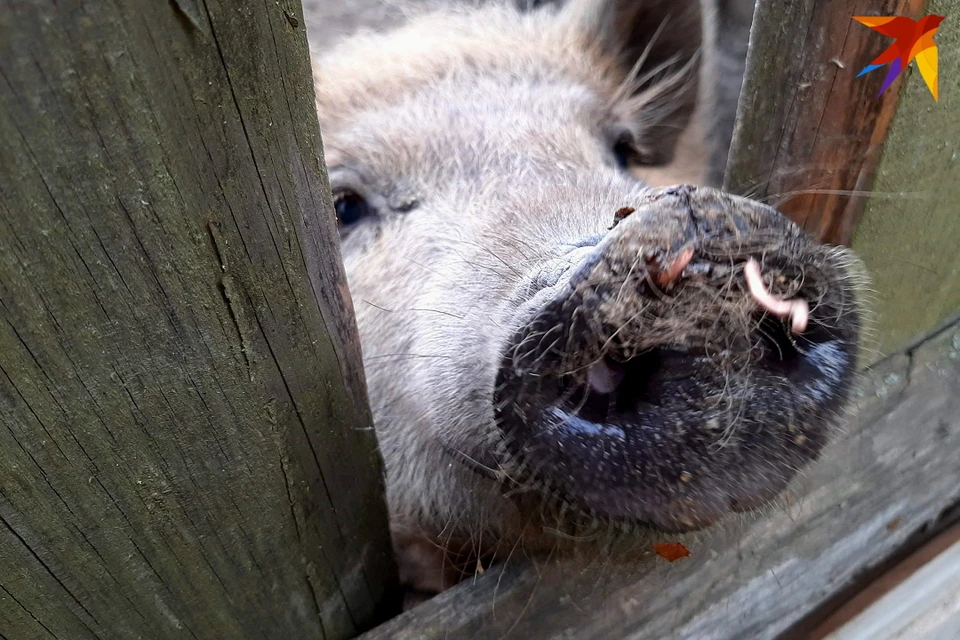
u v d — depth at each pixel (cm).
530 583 23
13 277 12
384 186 30
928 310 28
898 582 27
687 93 39
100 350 14
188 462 16
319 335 18
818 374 18
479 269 24
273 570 20
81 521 16
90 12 11
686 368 17
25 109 11
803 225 24
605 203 25
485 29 40
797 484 23
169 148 13
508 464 20
